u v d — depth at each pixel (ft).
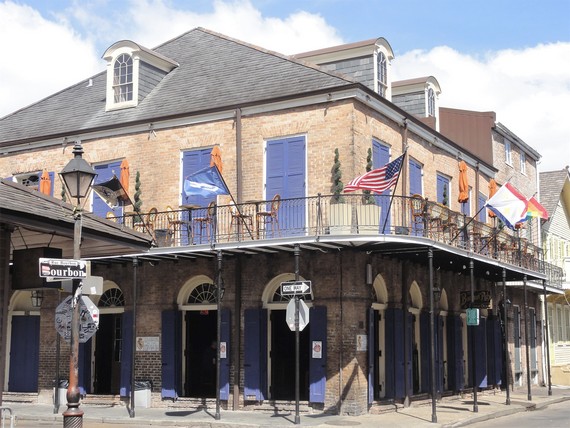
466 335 78.95
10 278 39.63
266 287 61.00
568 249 123.65
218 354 54.85
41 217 29.32
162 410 61.21
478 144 94.48
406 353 63.52
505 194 67.00
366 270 58.90
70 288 36.35
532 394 82.23
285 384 61.11
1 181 31.32
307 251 58.65
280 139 62.03
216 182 57.62
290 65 66.28
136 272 61.21
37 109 80.43
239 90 66.64
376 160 62.80
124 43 72.59
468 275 77.66
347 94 59.41
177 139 66.69
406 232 58.95
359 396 56.54
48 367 68.95
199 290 65.10
